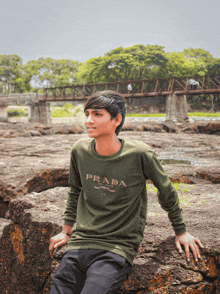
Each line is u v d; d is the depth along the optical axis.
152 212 2.53
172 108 31.66
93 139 1.56
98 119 1.39
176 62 60.31
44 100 39.41
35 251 2.28
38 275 2.25
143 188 1.56
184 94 30.86
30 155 6.85
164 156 8.07
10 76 79.50
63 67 79.75
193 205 2.77
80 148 1.53
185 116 32.34
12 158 5.85
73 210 1.74
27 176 4.22
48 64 79.25
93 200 1.51
